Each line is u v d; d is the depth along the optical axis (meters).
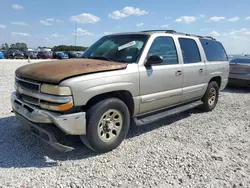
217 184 2.90
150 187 2.79
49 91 3.15
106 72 3.52
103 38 5.07
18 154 3.48
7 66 19.77
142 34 4.52
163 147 3.89
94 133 3.39
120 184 2.83
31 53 42.66
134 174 3.05
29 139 3.99
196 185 2.87
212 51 6.39
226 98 8.45
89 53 4.73
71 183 2.80
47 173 3.01
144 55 4.12
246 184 2.92
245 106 7.21
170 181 2.93
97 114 3.38
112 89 3.53
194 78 5.39
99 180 2.89
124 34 4.77
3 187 2.67
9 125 4.61
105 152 3.62
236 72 10.11
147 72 4.09
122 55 4.20
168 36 4.83
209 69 5.96
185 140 4.24
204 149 3.88
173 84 4.73
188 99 5.42
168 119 5.55
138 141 4.12
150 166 3.26
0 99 6.74
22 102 3.56
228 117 5.90
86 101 3.25
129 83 3.78
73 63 3.67
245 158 3.62
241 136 4.59
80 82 3.18
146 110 4.28
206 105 6.19
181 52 5.04
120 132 3.78
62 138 3.55
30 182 2.79
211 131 4.79
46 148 3.69
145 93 4.12
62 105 3.09
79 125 3.25
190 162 3.40
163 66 4.47
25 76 3.50
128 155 3.57
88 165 3.24
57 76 3.15
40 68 3.54
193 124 5.22
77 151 3.65
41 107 3.27
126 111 3.79
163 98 4.53
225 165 3.37
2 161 3.25
